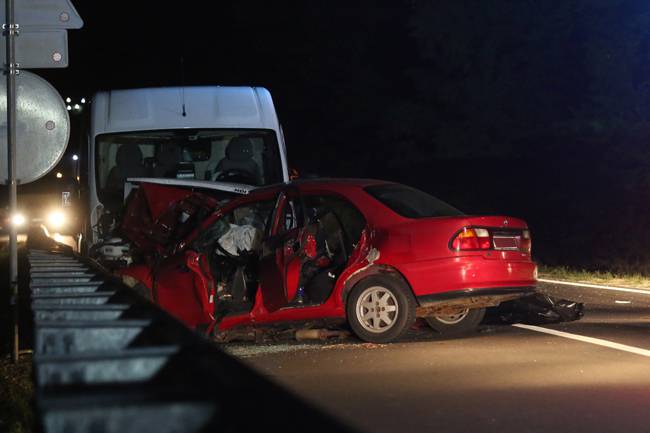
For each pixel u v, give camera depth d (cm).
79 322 404
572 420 723
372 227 1105
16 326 973
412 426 714
